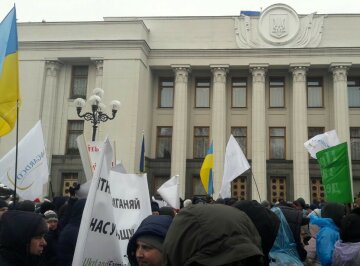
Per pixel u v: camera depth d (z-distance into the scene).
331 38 30.45
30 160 8.17
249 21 31.11
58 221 5.53
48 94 30.72
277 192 30.09
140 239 2.89
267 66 30.31
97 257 3.53
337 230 4.84
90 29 30.75
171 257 1.70
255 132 29.81
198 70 32.16
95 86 31.03
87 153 8.09
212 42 31.44
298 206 10.55
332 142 10.21
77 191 5.43
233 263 1.62
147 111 31.31
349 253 4.00
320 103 31.56
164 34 31.94
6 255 3.23
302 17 30.80
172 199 9.34
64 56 30.77
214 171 29.53
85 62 31.47
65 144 30.83
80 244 3.45
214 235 1.64
